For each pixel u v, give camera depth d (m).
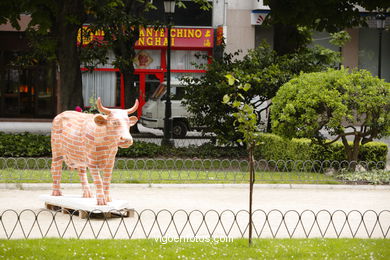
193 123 21.08
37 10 18.75
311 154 17.53
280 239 9.65
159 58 35.34
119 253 8.50
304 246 9.15
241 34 34.47
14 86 36.91
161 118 28.52
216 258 8.39
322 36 36.16
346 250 8.95
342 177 16.42
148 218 11.45
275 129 17.09
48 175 15.72
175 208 12.48
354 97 16.17
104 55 24.73
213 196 14.02
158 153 20.27
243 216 11.84
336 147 17.62
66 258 8.20
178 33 34.81
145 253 8.54
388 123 16.42
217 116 20.66
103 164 11.31
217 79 20.50
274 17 19.73
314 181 15.95
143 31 34.41
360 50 36.59
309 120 16.31
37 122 36.09
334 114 16.11
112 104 35.44
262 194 14.48
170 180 15.61
